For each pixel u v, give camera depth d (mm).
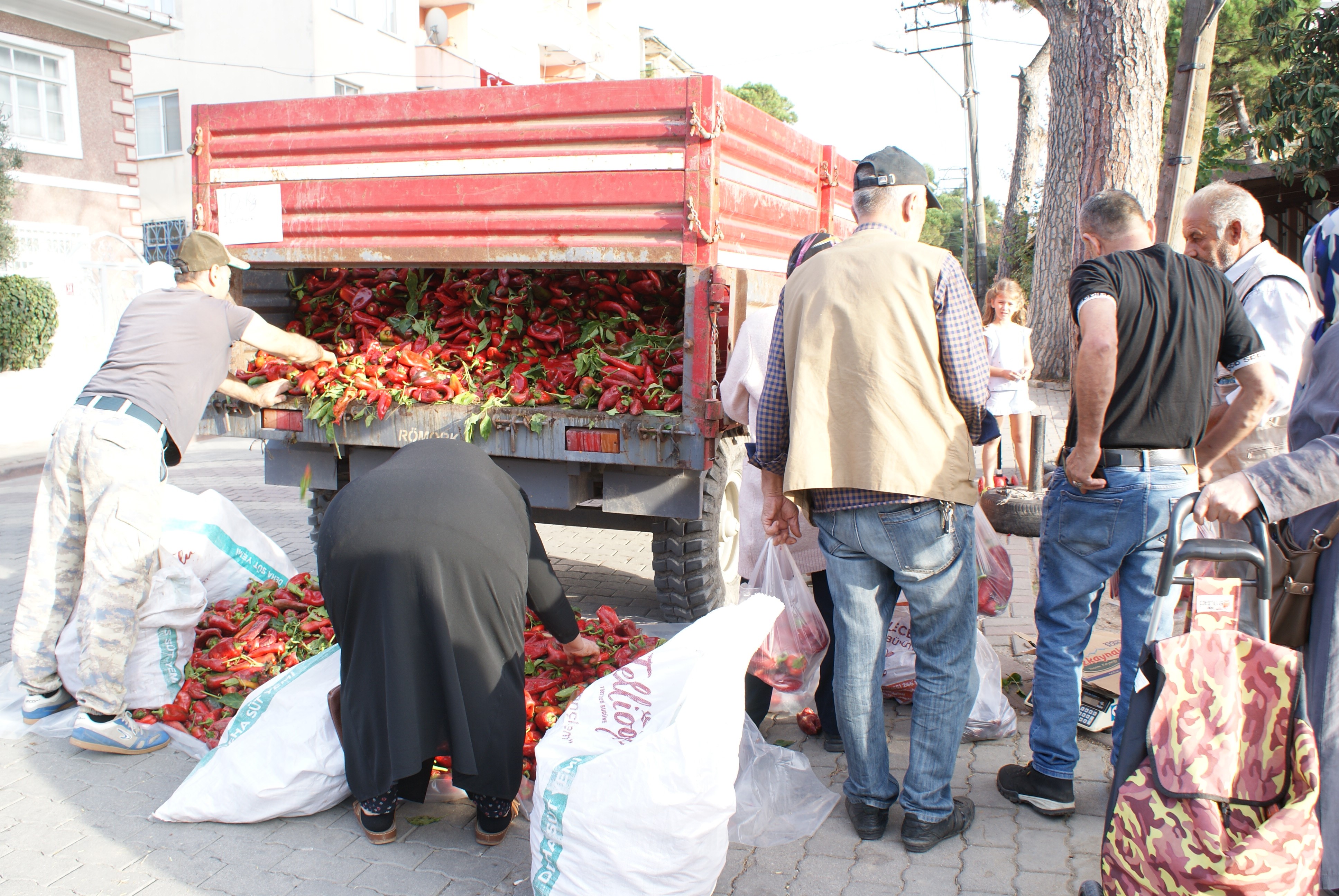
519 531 3016
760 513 3881
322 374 4977
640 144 4258
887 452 2670
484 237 4602
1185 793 1947
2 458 11750
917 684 2928
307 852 2980
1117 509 2893
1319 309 2623
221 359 4039
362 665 2875
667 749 2412
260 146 4992
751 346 3760
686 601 4988
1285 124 13703
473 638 2840
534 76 35969
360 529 2816
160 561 3875
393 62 25656
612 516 5074
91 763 3584
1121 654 3051
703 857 2467
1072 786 3113
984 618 5035
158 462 3727
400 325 5258
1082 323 2832
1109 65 7016
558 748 2668
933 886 2760
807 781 3303
